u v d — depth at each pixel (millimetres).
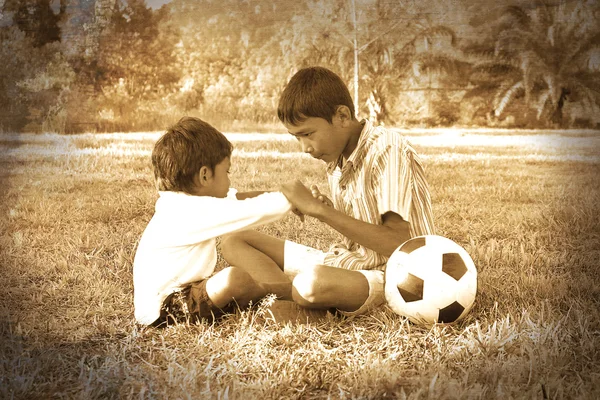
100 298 2230
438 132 6965
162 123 7109
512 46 7145
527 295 2184
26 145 5742
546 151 5688
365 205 2025
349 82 7402
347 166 2039
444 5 7203
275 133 7102
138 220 3408
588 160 5207
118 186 4211
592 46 7043
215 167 2006
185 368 1615
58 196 3902
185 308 1945
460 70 7242
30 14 6734
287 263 2252
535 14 7086
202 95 7254
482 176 4574
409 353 1760
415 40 7289
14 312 2121
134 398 1505
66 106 6699
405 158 1978
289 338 1843
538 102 7094
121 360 1697
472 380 1553
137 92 7004
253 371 1652
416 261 1879
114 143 5996
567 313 1984
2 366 1647
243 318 1936
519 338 1761
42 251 2826
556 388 1494
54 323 2010
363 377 1579
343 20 7348
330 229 3166
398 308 1902
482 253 2686
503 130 7090
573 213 3395
